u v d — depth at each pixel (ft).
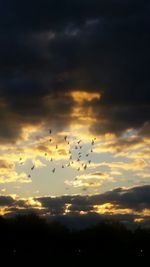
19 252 317.83
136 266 328.70
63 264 313.53
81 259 325.62
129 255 343.46
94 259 330.13
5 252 314.96
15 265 301.84
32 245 331.98
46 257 318.86
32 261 307.99
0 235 333.01
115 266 327.26
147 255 347.56
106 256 337.93
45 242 342.85
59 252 330.95
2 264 296.30
